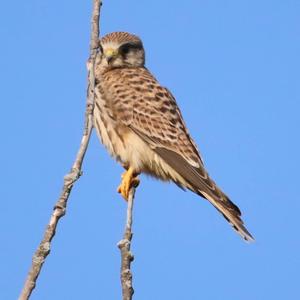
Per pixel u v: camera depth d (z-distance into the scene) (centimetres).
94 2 848
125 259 801
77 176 744
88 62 833
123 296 777
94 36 839
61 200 725
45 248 699
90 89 813
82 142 778
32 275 687
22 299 677
